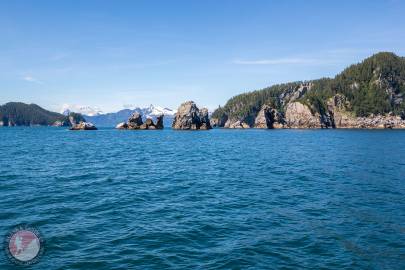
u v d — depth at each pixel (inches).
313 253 547.5
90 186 1085.1
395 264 509.0
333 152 2351.1
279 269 489.4
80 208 804.0
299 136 4970.5
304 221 719.1
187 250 557.0
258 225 691.4
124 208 813.2
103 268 484.4
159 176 1320.1
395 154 2167.8
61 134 5762.8
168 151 2493.8
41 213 750.5
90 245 570.6
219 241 599.2
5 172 1331.2
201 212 787.4
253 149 2679.6
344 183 1163.3
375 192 1012.5
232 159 1964.8
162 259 519.5
